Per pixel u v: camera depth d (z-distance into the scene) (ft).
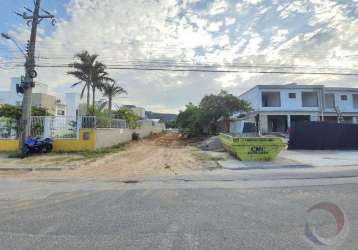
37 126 58.75
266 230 14.02
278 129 129.59
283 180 28.73
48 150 56.65
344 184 25.98
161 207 18.54
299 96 120.16
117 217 16.39
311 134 64.23
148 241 12.78
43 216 16.74
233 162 43.16
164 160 48.16
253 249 11.81
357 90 124.98
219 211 17.42
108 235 13.55
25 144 51.26
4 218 16.39
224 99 106.11
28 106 52.24
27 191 24.32
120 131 84.53
